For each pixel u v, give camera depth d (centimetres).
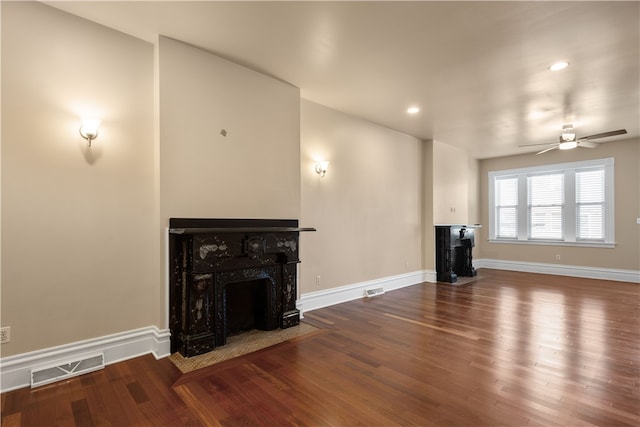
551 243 709
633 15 245
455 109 460
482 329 359
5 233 229
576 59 313
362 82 373
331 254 466
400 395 226
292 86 380
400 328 362
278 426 193
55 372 241
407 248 602
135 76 287
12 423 193
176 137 290
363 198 515
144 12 251
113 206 274
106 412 205
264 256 343
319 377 251
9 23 232
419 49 300
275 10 246
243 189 334
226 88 322
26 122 237
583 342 320
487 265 802
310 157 437
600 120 498
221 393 228
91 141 264
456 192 698
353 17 253
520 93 398
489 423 195
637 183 610
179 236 290
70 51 256
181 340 289
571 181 684
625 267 622
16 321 233
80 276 259
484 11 243
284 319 358
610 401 217
